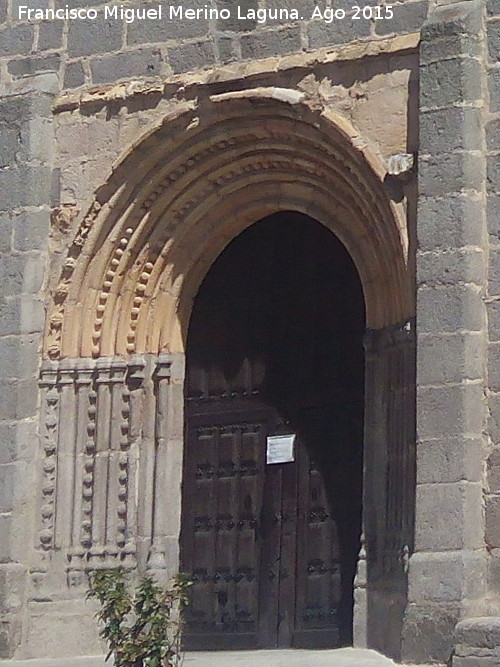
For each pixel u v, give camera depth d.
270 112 28.12
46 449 29.27
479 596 24.77
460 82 26.06
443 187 25.91
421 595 24.89
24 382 29.27
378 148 27.06
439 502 25.12
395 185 26.69
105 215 29.31
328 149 27.86
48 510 29.11
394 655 25.84
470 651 23.69
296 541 29.22
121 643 23.86
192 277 30.08
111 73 29.64
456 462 25.09
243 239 30.61
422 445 25.39
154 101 29.08
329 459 29.20
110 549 28.97
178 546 29.22
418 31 27.11
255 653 28.34
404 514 26.28
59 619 28.55
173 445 29.44
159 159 29.12
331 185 28.45
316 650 28.20
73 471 29.25
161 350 29.66
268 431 29.88
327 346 29.64
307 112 27.64
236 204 29.73
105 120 29.48
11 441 29.03
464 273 25.58
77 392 29.45
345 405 29.20
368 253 28.09
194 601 29.78
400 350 27.00
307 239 30.30
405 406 26.67
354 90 27.41
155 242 29.59
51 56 30.22
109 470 29.25
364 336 28.00
